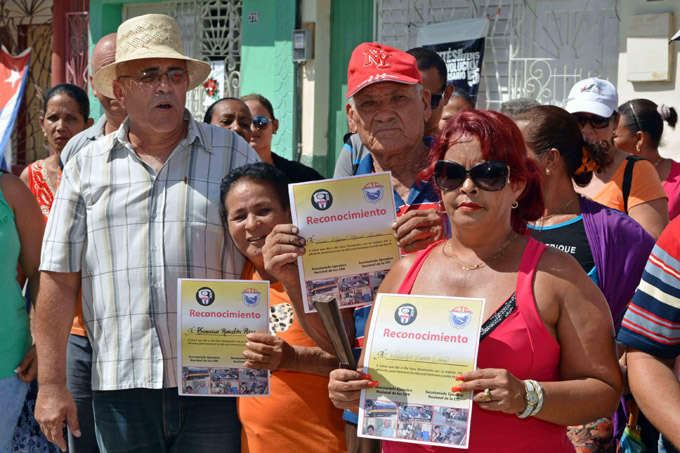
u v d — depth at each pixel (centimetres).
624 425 321
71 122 552
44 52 1057
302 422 304
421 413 229
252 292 305
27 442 401
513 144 238
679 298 235
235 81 895
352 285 282
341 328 236
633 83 675
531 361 231
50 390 335
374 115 317
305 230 282
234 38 893
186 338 305
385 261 283
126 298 327
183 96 336
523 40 762
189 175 334
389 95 314
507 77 771
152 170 332
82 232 339
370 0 836
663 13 652
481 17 772
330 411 307
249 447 310
